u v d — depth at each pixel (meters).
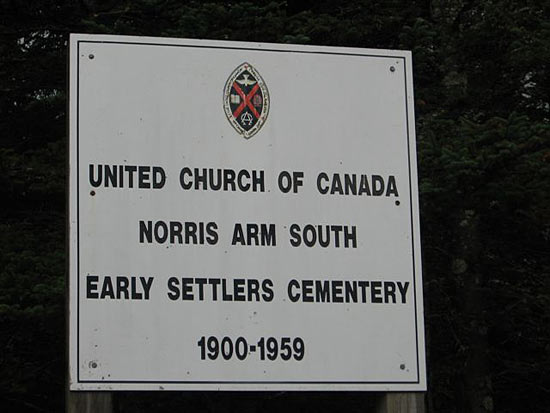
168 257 3.35
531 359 5.41
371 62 3.55
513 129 4.26
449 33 5.16
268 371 3.34
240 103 3.46
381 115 3.53
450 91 5.17
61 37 5.45
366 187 3.48
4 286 4.30
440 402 5.59
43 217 5.06
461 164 4.22
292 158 3.46
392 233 3.46
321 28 4.73
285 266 3.40
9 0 5.20
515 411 5.56
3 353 4.82
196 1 5.04
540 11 5.17
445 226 5.16
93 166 3.37
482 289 5.07
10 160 4.76
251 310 3.36
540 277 5.18
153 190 3.38
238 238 3.39
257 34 4.67
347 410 5.21
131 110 3.41
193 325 3.32
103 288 3.31
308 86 3.50
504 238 5.26
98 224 3.34
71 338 3.27
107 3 5.32
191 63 3.46
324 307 3.39
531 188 4.45
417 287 3.45
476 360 5.09
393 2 5.18
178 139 3.42
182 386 3.29
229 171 3.42
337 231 3.44
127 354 3.28
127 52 3.44
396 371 3.39
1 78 5.30
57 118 5.55
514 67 5.16
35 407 5.19
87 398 3.26
